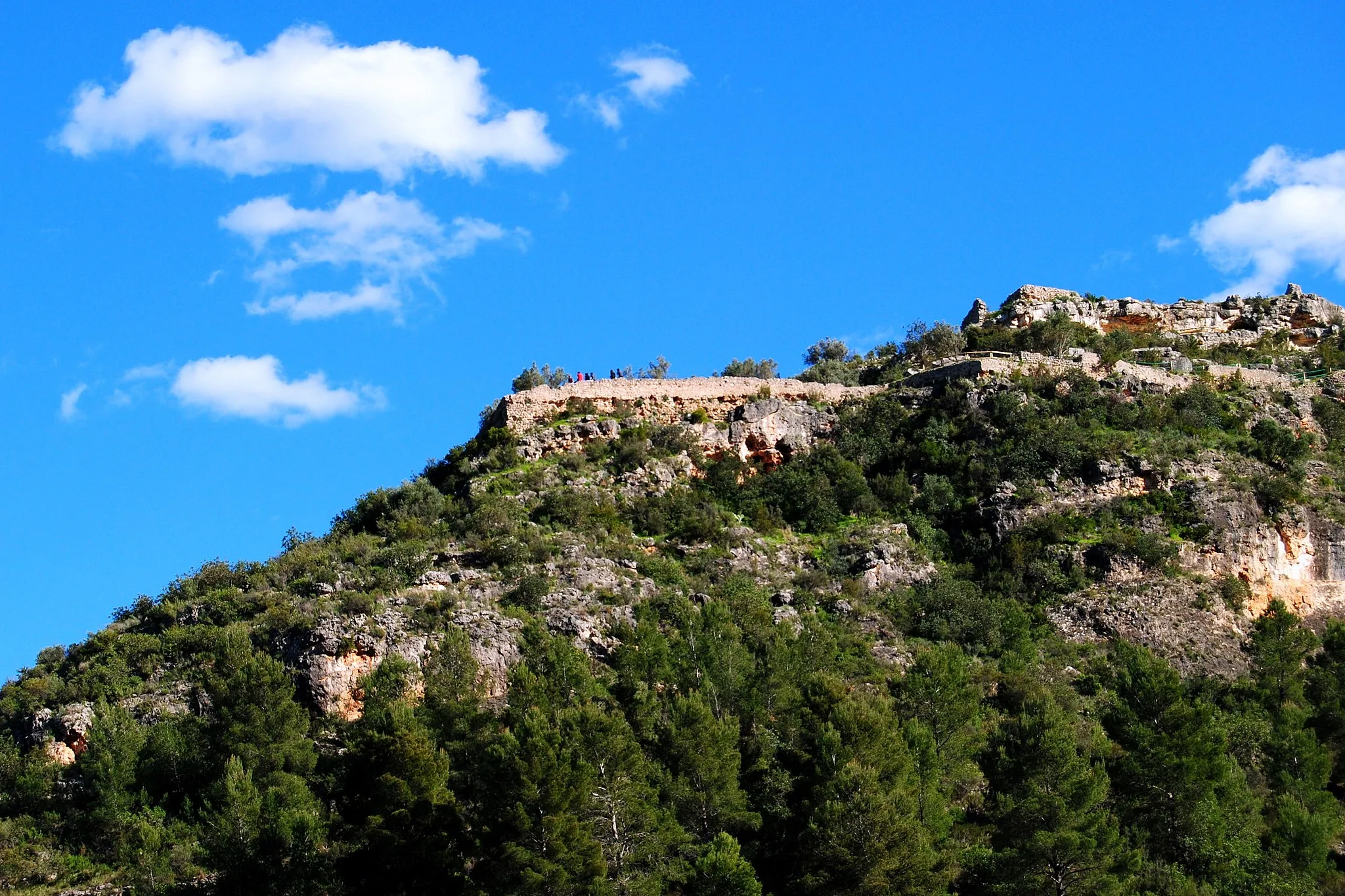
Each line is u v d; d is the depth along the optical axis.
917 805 65.00
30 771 72.44
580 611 79.81
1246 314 134.88
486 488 92.25
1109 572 90.06
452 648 73.06
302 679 75.00
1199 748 70.50
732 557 89.19
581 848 59.94
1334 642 84.62
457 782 66.94
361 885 62.38
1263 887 65.50
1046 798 64.50
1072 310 130.62
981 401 101.56
